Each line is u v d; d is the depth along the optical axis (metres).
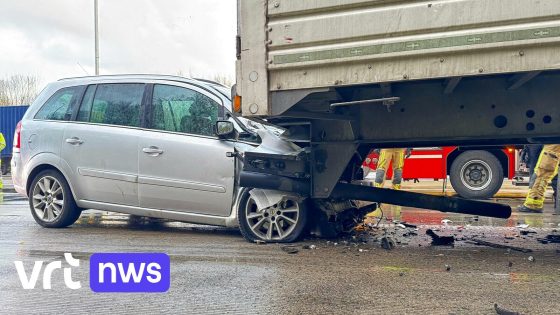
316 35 4.83
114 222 7.70
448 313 3.50
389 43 4.57
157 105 6.54
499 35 4.25
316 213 6.14
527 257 5.25
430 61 4.47
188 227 7.19
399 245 5.88
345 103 5.13
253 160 5.79
